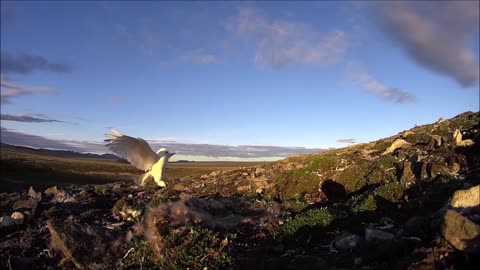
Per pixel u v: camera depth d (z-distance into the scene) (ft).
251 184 67.51
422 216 33.47
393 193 43.09
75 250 46.06
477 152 51.65
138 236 47.34
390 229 35.35
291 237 40.45
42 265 47.65
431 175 47.80
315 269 32.58
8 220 61.31
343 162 63.05
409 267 26.25
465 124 67.82
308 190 60.03
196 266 38.50
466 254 25.23
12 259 47.62
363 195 45.65
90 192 80.33
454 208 30.09
